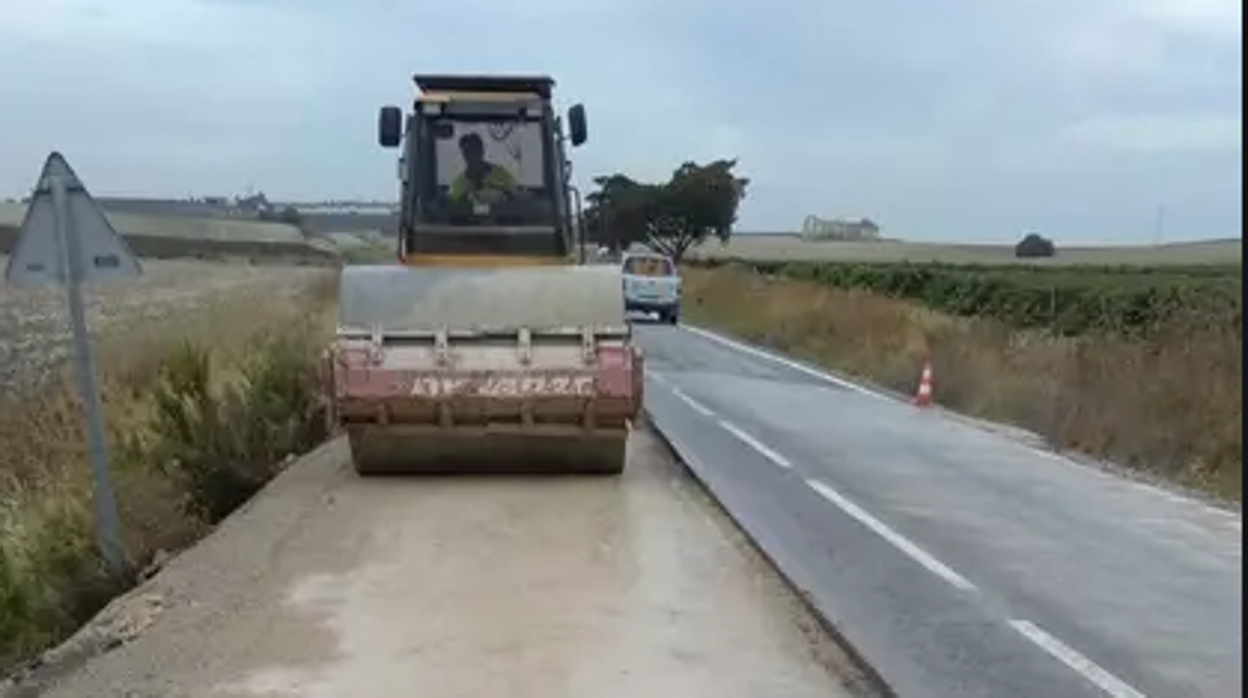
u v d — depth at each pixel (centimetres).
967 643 862
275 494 1320
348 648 818
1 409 1664
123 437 1510
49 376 2055
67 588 1079
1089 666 820
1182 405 1861
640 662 796
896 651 838
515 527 1164
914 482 1503
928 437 1920
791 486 1436
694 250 9612
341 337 1355
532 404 1338
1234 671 815
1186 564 1116
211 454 1453
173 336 2244
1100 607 962
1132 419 1872
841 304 4175
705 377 2719
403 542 1104
